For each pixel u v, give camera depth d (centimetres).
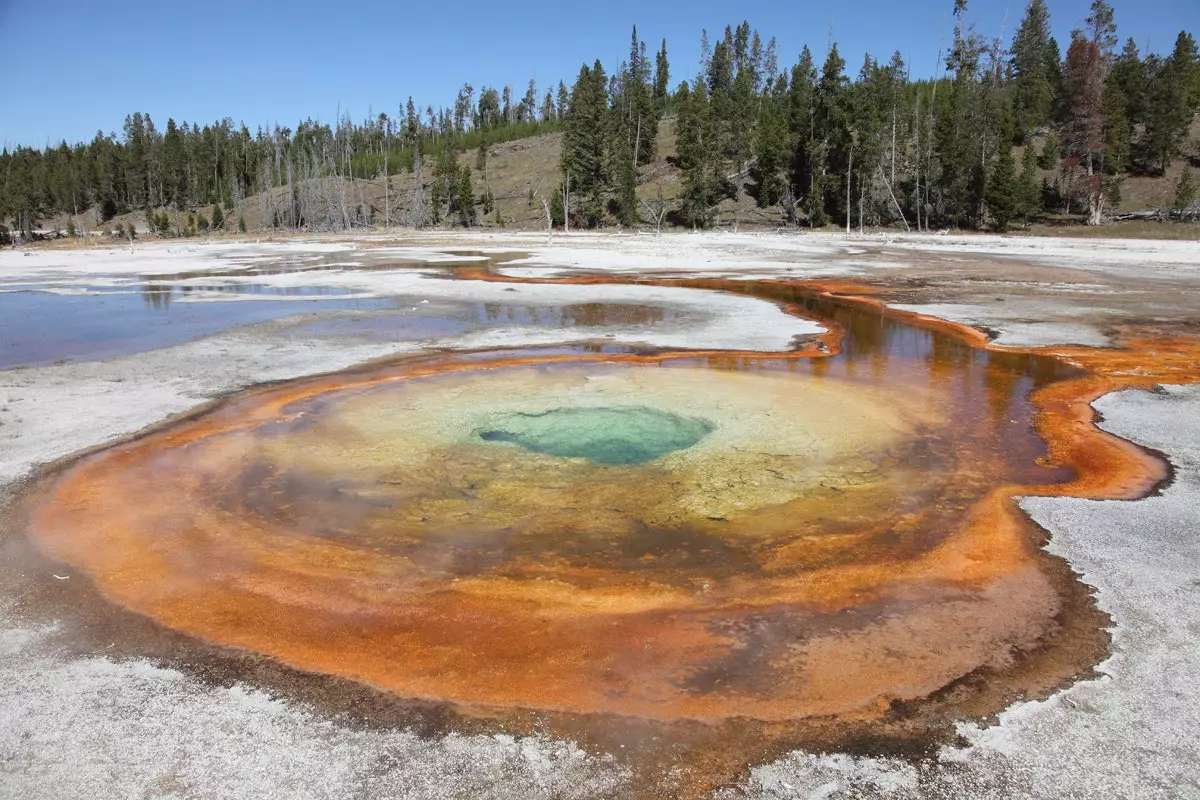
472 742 421
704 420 1003
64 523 709
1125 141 5838
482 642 515
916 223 5850
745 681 472
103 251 4831
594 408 1059
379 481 802
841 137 5906
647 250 4078
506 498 755
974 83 6322
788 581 593
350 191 8744
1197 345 1493
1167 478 797
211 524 704
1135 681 465
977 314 1895
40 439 948
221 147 10700
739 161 7250
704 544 655
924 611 548
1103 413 1041
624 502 742
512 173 8562
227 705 454
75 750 418
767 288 2448
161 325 1809
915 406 1077
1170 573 593
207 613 554
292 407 1082
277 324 1784
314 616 549
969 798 381
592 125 6481
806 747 416
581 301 2130
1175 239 4391
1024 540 656
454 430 966
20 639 525
